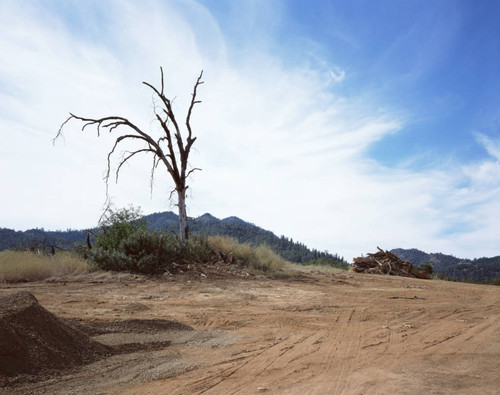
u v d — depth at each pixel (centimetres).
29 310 532
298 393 396
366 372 469
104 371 474
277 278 1652
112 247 1842
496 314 901
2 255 1591
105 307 883
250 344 612
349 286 1478
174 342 618
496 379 438
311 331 713
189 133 2209
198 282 1412
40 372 453
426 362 511
